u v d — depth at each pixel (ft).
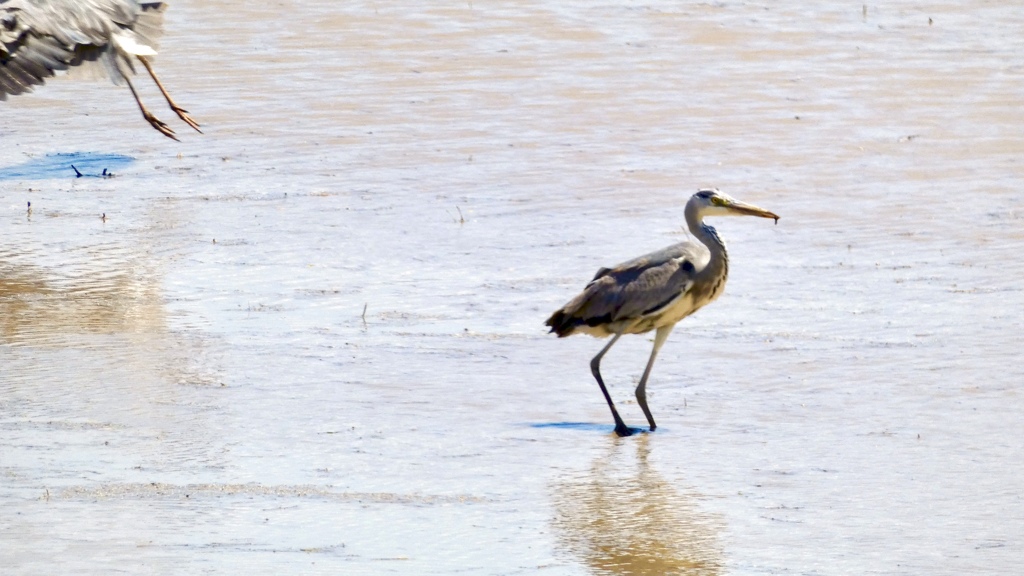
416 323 51.88
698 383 46.01
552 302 54.39
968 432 41.04
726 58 97.86
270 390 44.60
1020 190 70.28
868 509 35.50
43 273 58.34
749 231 64.69
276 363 47.26
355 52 100.58
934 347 48.80
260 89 92.48
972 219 65.57
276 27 106.83
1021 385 44.93
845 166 75.00
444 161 77.36
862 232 64.03
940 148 78.02
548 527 34.17
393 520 34.40
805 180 72.74
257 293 55.67
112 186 73.56
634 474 38.09
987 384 45.14
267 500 35.58
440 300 54.70
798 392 44.83
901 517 34.94
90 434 40.34
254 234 64.54
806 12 109.50
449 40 102.94
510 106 87.76
